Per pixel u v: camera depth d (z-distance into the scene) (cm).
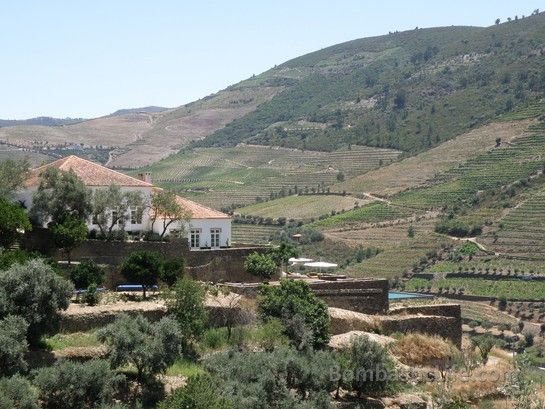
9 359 5078
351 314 7381
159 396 5412
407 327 7644
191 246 8238
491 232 18038
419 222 19612
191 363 6044
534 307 14238
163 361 5559
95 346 5656
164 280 6756
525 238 17500
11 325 5225
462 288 15212
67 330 5847
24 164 7794
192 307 6244
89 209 7344
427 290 15312
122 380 5391
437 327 7819
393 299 8662
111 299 6400
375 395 6400
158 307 6247
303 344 6469
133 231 7812
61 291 5684
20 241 6956
